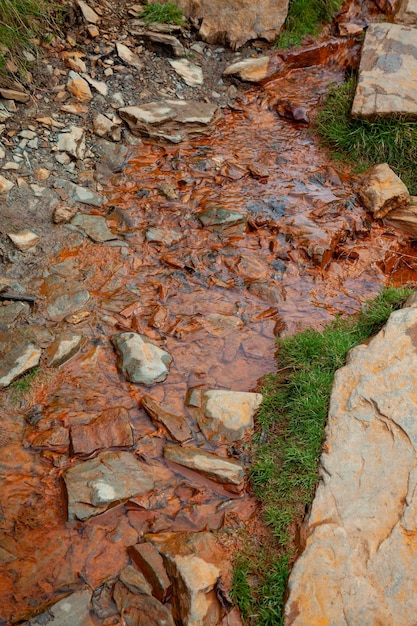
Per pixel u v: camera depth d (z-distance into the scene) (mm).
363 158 3688
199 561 2223
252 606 2201
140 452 2504
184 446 2527
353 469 2395
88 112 3584
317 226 3328
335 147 3730
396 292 3020
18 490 2385
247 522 2373
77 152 3422
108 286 3000
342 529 2271
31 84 3527
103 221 3223
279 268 3166
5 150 3283
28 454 2467
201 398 2639
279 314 2988
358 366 2641
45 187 3258
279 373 2758
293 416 2586
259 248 3230
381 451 2418
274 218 3344
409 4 4273
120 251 3125
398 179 3506
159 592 2193
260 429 2582
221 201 3393
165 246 3178
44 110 3492
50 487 2402
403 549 2221
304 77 4137
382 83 3746
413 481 2332
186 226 3270
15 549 2260
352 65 4164
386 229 3441
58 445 2490
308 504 2371
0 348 2695
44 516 2336
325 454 2441
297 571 2205
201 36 4105
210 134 3758
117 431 2527
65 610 2133
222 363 2793
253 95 4008
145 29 3980
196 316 2938
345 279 3203
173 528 2348
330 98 3906
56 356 2703
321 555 2229
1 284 2889
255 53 4145
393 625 2109
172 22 4027
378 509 2301
